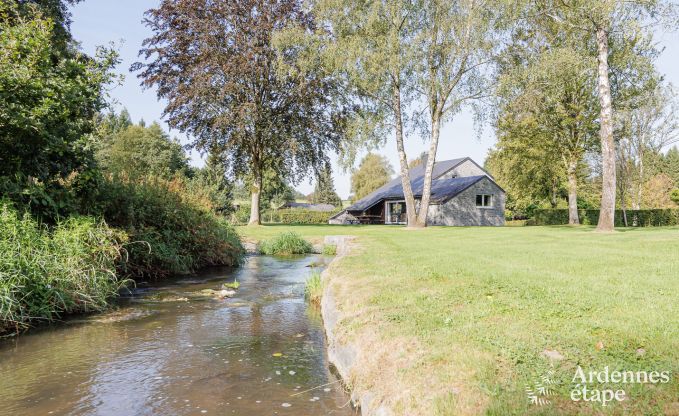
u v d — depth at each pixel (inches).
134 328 244.7
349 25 816.3
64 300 268.1
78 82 317.4
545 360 123.9
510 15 721.6
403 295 211.0
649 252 358.6
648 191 1676.9
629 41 775.7
